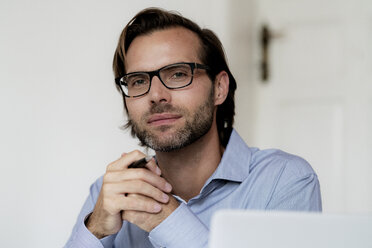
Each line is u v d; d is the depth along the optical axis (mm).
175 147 1304
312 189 1318
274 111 2994
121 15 2750
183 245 1125
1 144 2777
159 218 1162
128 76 1364
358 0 2836
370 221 601
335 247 604
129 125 1667
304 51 2953
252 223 615
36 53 2789
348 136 2805
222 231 617
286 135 2957
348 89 2828
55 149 2738
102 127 2715
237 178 1347
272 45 3031
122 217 1202
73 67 2768
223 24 2703
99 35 2758
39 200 2729
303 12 2965
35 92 2775
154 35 1368
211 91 1389
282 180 1328
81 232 1269
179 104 1304
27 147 2758
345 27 2861
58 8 2799
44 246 2701
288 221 612
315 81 2912
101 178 1601
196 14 2734
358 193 2750
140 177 1170
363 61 2805
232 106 1582
